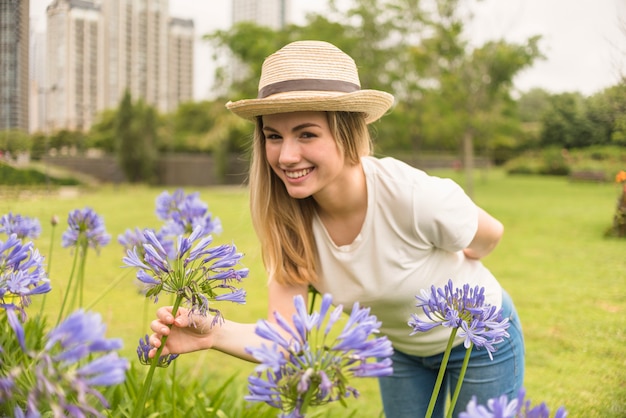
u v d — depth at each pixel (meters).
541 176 27.30
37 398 0.86
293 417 1.02
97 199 14.27
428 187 1.86
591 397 2.47
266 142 1.82
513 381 2.09
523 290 5.26
